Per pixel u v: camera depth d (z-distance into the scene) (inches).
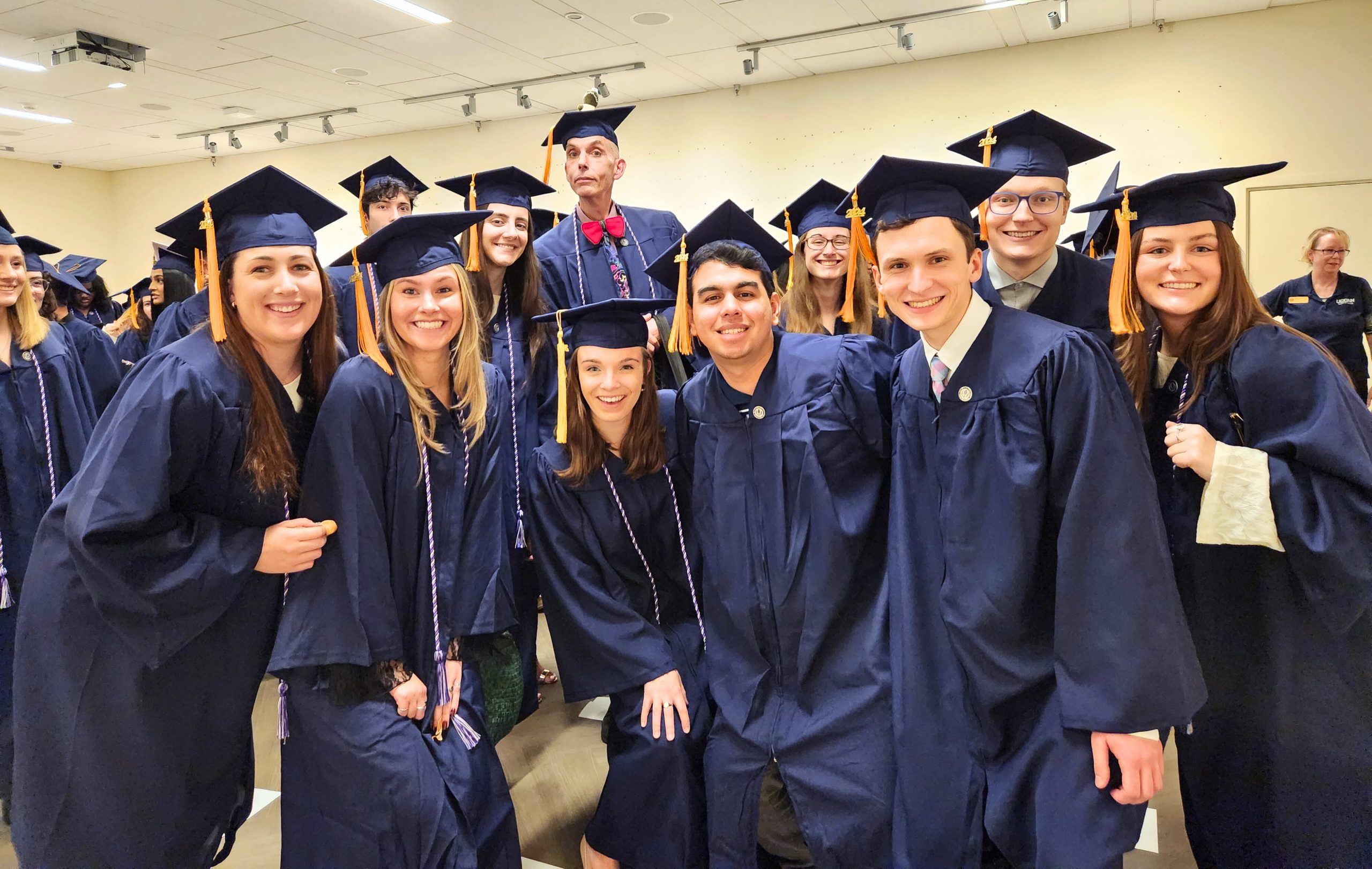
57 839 69.9
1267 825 67.7
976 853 68.0
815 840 75.0
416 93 325.7
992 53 281.1
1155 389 73.2
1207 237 66.5
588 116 129.3
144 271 506.3
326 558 74.0
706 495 80.9
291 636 73.3
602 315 83.2
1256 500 62.6
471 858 75.1
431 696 79.9
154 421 64.6
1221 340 67.0
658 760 82.2
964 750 68.5
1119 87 265.7
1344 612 61.4
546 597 89.8
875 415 76.8
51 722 69.5
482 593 83.8
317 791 75.7
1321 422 61.4
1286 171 249.0
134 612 65.6
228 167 464.8
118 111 353.7
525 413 115.7
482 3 231.0
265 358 74.0
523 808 102.1
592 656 87.2
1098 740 61.1
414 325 78.6
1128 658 59.2
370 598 74.4
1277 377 63.6
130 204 502.9
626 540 89.4
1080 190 274.2
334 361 78.2
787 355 78.7
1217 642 68.4
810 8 237.9
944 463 66.9
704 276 75.7
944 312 64.4
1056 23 236.5
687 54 279.6
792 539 76.3
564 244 131.2
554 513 88.5
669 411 89.4
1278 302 217.0
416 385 79.4
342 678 74.5
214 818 77.4
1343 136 242.8
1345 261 245.9
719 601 80.8
